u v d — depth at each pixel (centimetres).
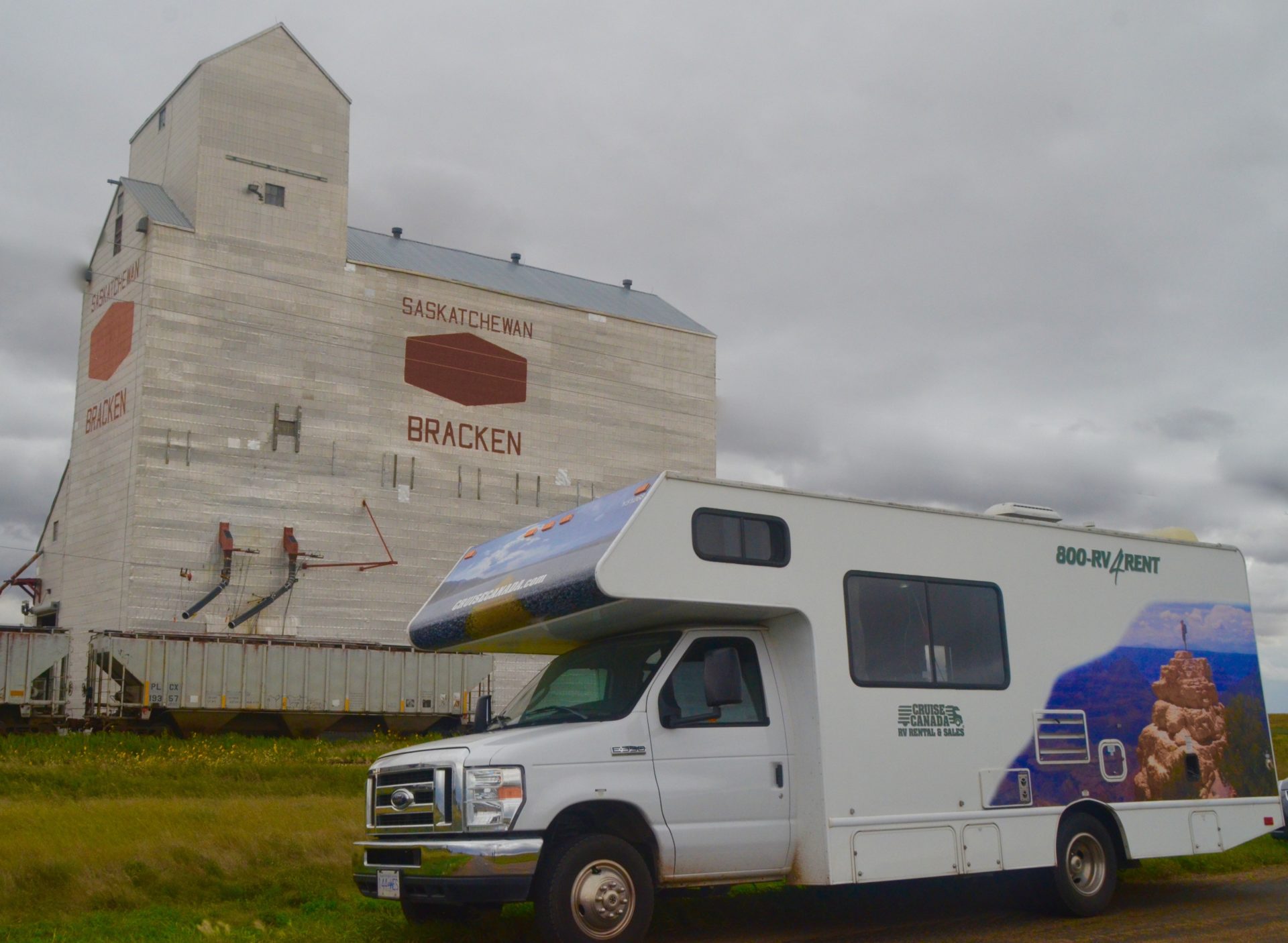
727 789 843
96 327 5094
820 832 857
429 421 5262
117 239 5003
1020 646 1016
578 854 771
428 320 5325
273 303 4916
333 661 3956
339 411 5019
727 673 798
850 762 880
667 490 846
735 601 855
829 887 1100
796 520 906
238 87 4959
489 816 758
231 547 4619
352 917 937
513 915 942
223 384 4753
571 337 5759
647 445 5925
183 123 5000
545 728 816
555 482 5591
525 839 757
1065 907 982
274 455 4834
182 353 4675
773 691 891
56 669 3388
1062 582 1063
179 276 4709
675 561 836
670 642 869
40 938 842
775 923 961
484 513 5341
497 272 5991
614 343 5900
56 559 5197
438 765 790
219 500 4678
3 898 945
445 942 855
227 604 4638
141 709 3547
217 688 3709
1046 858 976
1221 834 1105
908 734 919
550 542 941
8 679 3297
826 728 874
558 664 953
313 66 5144
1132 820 1045
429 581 5150
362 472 5044
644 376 5975
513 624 912
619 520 842
